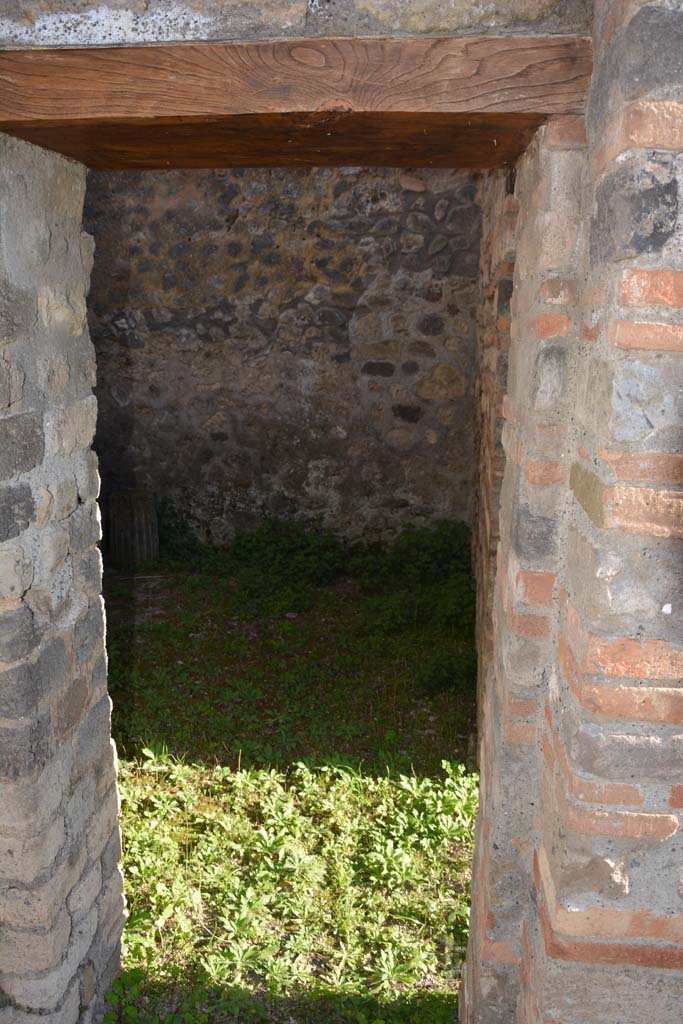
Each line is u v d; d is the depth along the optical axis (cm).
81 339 238
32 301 206
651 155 146
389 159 214
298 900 314
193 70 169
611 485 158
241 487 719
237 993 273
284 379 691
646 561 160
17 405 200
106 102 172
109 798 267
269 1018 268
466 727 452
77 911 246
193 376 704
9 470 197
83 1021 253
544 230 181
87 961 255
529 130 185
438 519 698
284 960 287
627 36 144
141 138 192
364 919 310
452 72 168
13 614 202
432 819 359
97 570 251
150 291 691
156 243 680
